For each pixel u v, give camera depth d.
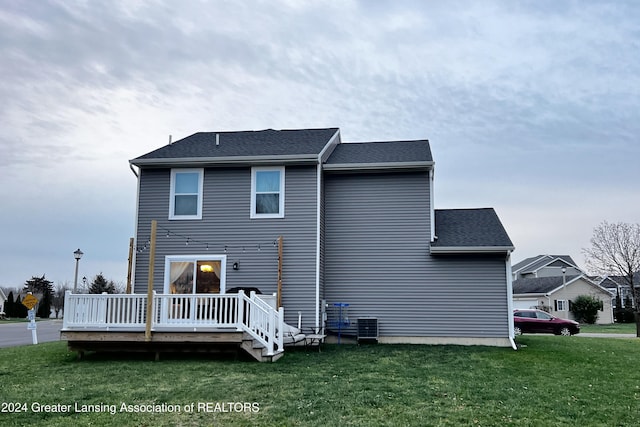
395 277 14.79
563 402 7.26
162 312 11.32
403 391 7.80
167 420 6.27
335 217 15.29
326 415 6.45
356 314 14.76
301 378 8.80
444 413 6.59
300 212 14.34
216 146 15.88
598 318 41.53
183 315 13.63
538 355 11.98
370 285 14.84
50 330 28.27
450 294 14.50
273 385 8.20
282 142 16.05
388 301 14.71
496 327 14.17
